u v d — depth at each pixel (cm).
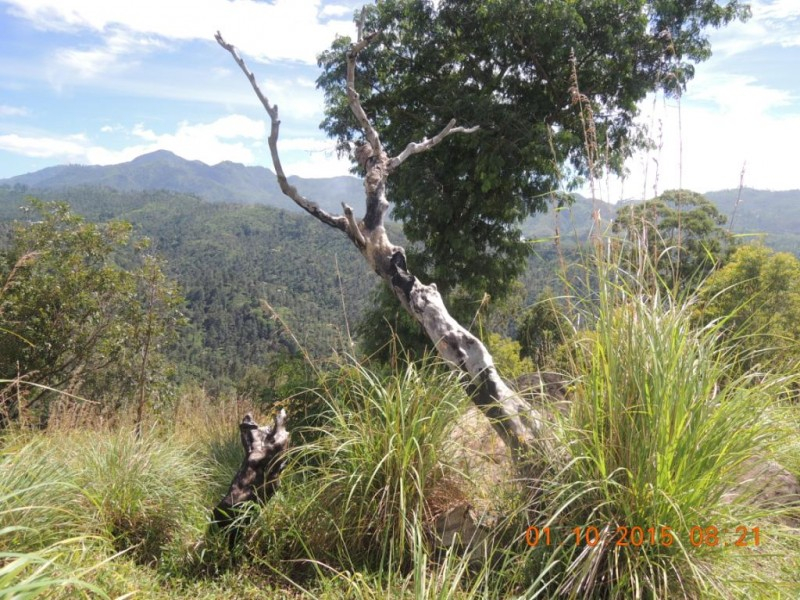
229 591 301
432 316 442
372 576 304
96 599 254
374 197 505
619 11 1157
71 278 1262
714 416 277
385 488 327
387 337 1270
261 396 616
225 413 743
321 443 385
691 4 1173
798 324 575
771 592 259
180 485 412
